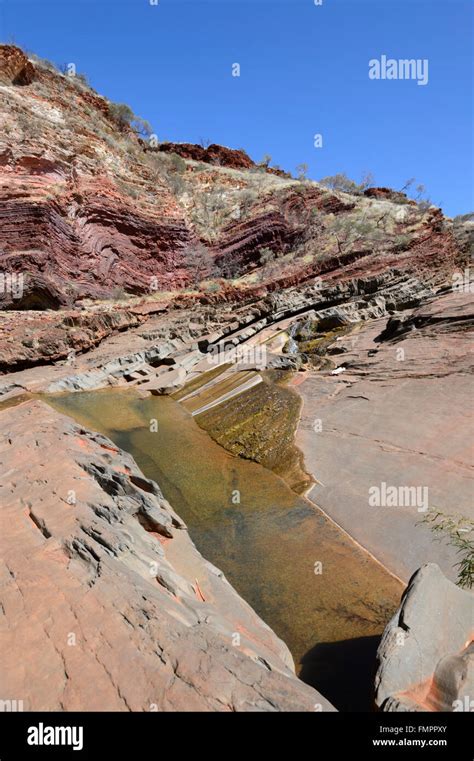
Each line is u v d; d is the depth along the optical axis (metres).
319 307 26.19
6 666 3.06
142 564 4.46
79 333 22.12
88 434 8.51
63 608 3.56
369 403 11.42
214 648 3.21
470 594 3.81
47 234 26.59
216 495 9.06
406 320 16.42
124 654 3.12
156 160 48.41
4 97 31.62
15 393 16.86
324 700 2.97
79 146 34.25
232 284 33.91
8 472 6.31
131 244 33.25
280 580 6.27
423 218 36.50
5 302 24.09
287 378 16.03
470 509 6.45
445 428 8.84
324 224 40.84
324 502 8.02
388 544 6.48
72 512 4.96
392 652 3.23
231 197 44.50
